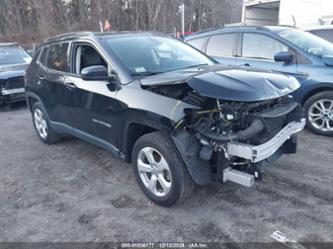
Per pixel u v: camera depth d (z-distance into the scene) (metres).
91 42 3.94
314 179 3.71
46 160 4.67
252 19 14.27
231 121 2.86
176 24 33.91
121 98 3.37
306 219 3.00
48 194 3.69
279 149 3.38
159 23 33.34
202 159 2.89
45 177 4.13
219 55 6.17
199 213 3.17
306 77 4.95
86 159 4.64
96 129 3.94
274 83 3.05
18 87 7.89
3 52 9.14
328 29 7.86
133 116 3.25
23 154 4.95
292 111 3.36
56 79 4.45
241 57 5.82
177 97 3.08
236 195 3.45
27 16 33.84
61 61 4.48
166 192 3.18
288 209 3.16
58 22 32.84
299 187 3.55
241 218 3.06
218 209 3.22
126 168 4.29
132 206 3.36
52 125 4.93
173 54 4.15
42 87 4.84
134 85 3.35
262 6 14.10
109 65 3.65
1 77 7.63
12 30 32.59
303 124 3.42
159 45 4.21
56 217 3.23
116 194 3.62
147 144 3.21
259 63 5.51
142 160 3.40
